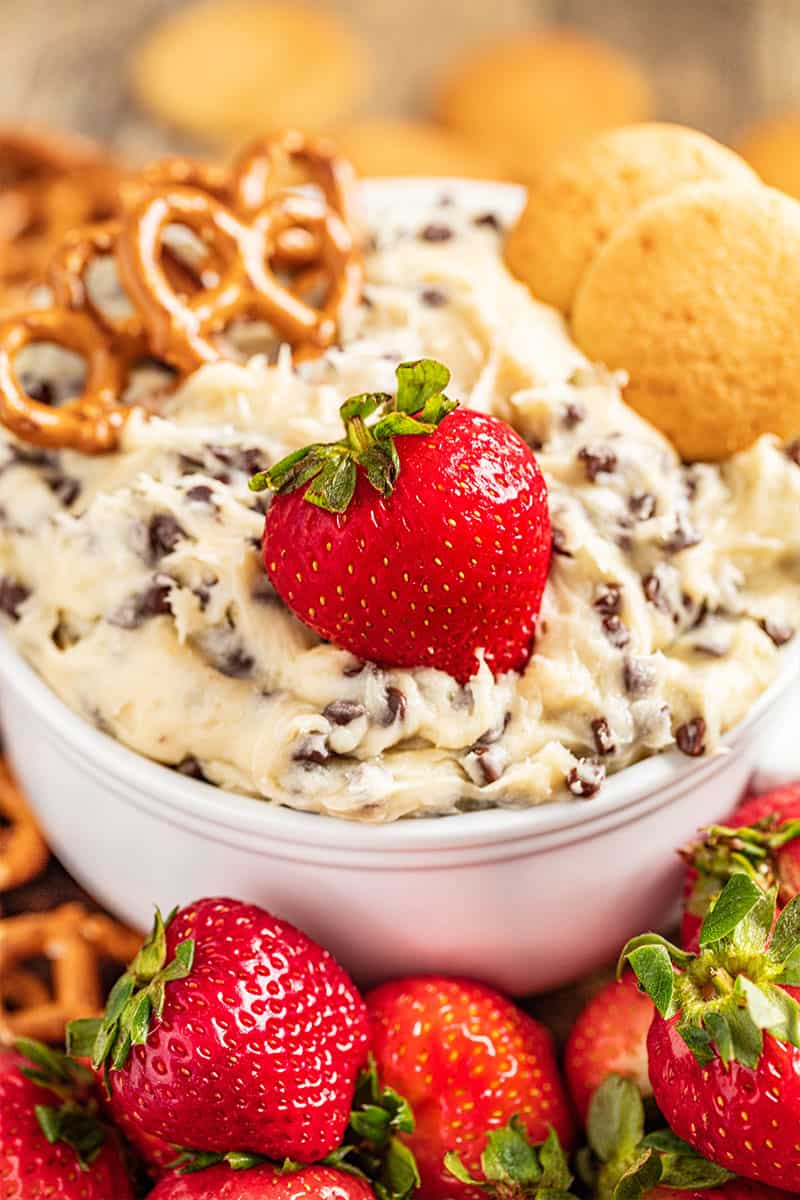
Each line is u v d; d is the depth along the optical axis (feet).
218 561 1.43
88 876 1.54
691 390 1.50
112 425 1.49
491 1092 1.44
